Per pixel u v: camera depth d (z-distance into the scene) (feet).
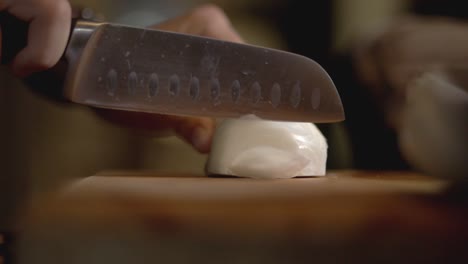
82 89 1.66
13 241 1.35
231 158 1.82
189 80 1.75
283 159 1.82
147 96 1.72
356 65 2.61
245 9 3.61
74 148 3.33
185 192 1.49
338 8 3.43
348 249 1.28
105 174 1.96
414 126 1.54
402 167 2.35
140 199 1.42
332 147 2.89
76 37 1.70
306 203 1.39
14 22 1.71
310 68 1.84
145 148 3.35
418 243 1.27
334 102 1.86
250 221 1.30
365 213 1.33
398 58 2.51
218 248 1.30
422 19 2.83
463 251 1.27
